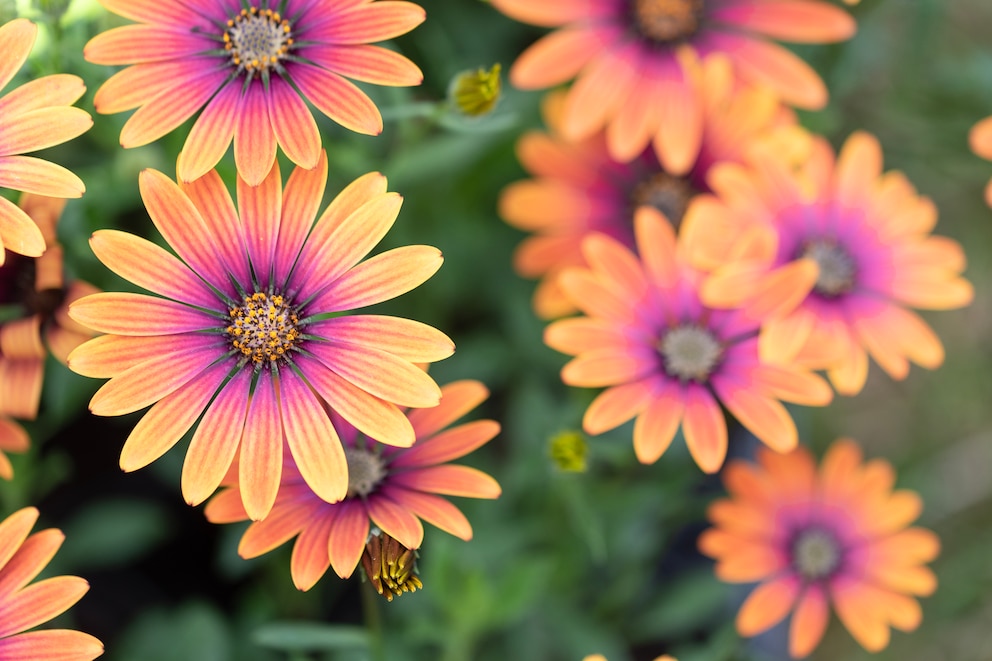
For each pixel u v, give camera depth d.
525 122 0.52
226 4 0.40
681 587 0.50
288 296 0.39
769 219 0.46
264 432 0.39
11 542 0.38
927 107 0.56
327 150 0.46
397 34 0.40
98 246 0.38
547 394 0.51
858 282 0.46
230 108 0.39
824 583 0.48
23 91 0.39
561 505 0.48
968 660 0.57
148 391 0.38
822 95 0.48
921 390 0.62
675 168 0.47
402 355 0.39
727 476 0.48
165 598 0.50
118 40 0.40
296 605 0.49
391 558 0.38
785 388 0.44
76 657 0.38
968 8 0.63
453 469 0.40
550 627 0.50
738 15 0.48
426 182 0.51
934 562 0.57
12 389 0.41
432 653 0.49
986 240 0.61
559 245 0.50
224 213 0.39
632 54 0.48
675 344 0.44
